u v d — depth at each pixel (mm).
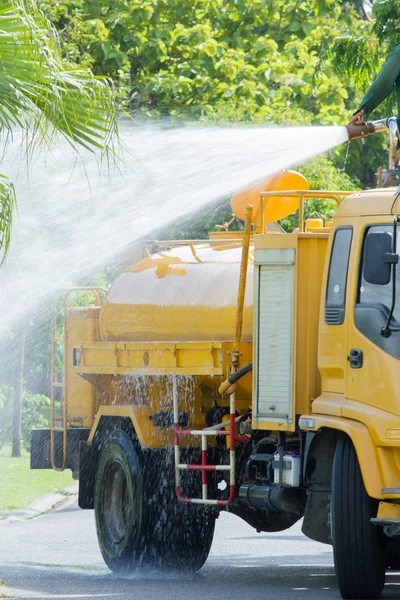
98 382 25969
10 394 49031
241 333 22734
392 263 19109
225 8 59969
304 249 21031
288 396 20922
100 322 25797
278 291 21172
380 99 21328
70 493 39625
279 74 54719
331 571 24484
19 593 21266
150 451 24016
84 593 21297
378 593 19906
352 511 19500
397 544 21375
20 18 16859
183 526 24000
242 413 23172
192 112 49000
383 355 19312
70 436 27109
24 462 45781
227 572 24453
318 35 62062
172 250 25516
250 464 22047
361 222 20078
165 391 24031
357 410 19406
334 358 20188
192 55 55719
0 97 17031
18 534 30172
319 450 20766
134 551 23812
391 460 19172
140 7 56000
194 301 23734
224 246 24656
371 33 35844
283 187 23484
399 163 20781
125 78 49719
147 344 24078
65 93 17406
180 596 20828
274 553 27328
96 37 52938
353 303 19875
